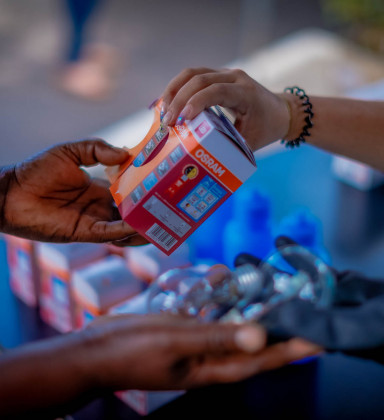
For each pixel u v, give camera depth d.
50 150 0.85
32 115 3.30
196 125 0.70
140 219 0.73
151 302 0.77
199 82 0.78
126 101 3.50
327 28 4.43
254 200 1.07
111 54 3.98
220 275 0.63
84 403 0.56
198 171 0.69
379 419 0.91
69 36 3.74
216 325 0.52
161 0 4.97
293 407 0.93
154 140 0.77
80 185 0.87
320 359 1.03
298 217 1.06
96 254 1.05
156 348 0.52
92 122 3.29
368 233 1.37
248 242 1.08
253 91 0.84
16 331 1.12
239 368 0.54
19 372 0.52
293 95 0.94
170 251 0.76
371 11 3.53
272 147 1.90
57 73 3.70
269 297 0.56
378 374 1.00
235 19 4.69
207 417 0.92
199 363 0.55
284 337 0.50
